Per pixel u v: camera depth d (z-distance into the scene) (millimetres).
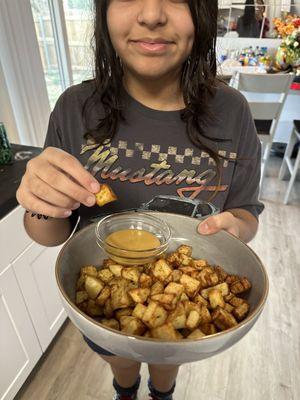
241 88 2453
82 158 788
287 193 2627
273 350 1507
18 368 1238
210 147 771
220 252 605
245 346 1520
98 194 518
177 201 782
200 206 786
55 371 1427
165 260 596
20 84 1624
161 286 539
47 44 2043
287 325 1627
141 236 621
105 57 742
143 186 772
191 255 633
